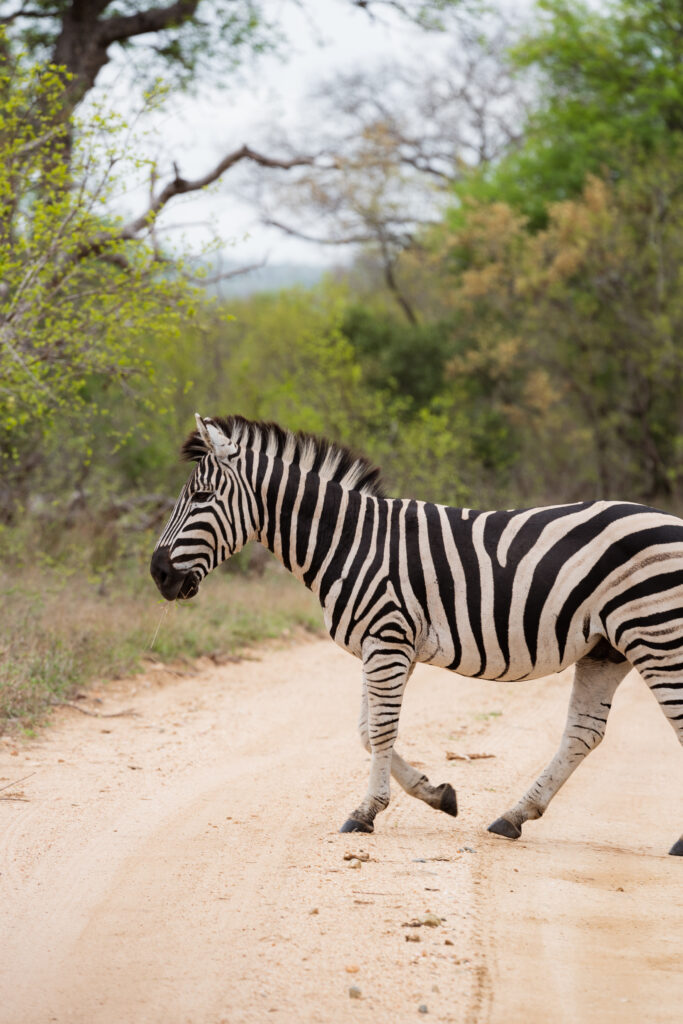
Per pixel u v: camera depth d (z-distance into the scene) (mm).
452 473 43312
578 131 64125
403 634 11656
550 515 11773
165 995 7660
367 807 11805
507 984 7961
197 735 16938
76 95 32906
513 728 18406
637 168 54156
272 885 9969
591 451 56781
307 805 12891
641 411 54094
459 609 11578
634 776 15367
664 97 59125
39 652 19484
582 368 55750
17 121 20172
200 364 41406
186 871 10367
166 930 8891
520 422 56562
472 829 12188
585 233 52750
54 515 29422
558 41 62656
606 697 12188
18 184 21078
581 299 55125
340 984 7809
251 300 66062
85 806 12594
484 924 9117
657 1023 7387
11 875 10203
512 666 11617
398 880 10109
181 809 12602
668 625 11141
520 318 58031
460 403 57000
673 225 52500
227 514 12039
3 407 22266
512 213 59094
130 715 18125
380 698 11664
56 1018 7332
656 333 51312
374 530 11898
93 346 22094
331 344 53406
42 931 8883
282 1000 7539
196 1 39906
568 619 11414
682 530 11391
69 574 25391
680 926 9289
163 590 12086
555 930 9102
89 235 21281
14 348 20562
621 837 12219
